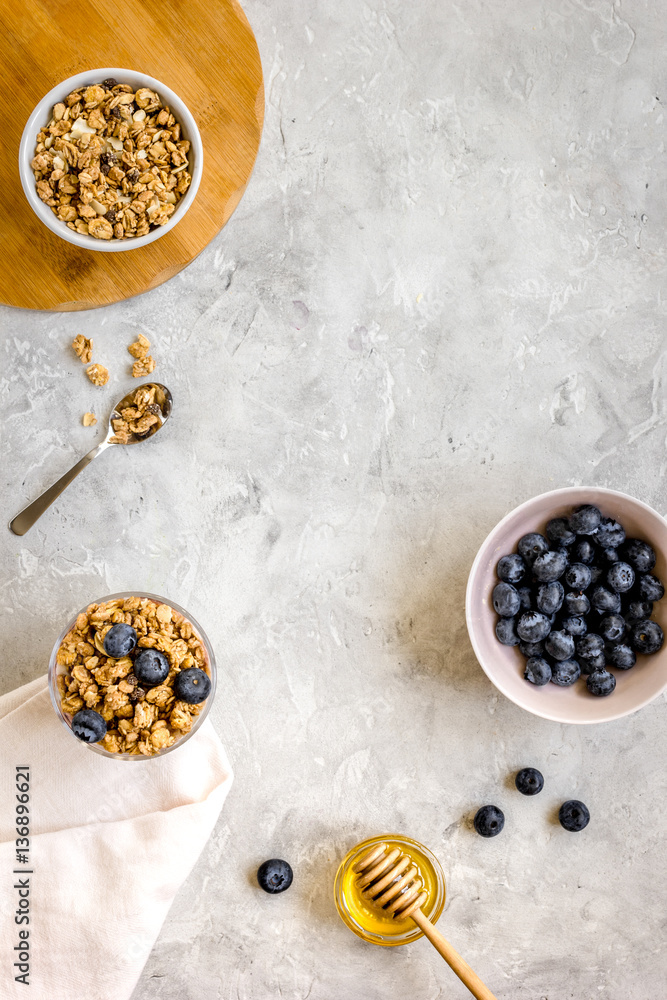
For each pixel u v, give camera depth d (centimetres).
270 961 79
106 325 78
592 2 80
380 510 80
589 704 76
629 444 81
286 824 79
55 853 74
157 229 74
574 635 76
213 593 79
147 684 71
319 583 80
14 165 75
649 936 81
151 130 74
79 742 75
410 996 79
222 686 79
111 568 79
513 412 80
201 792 77
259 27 78
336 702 80
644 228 81
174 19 75
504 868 80
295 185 79
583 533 75
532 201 80
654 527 75
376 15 79
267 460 79
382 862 76
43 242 76
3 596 78
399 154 79
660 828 81
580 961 80
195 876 79
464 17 79
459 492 80
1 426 78
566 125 80
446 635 80
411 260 80
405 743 80
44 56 75
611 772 81
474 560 75
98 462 79
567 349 81
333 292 79
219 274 79
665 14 80
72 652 72
